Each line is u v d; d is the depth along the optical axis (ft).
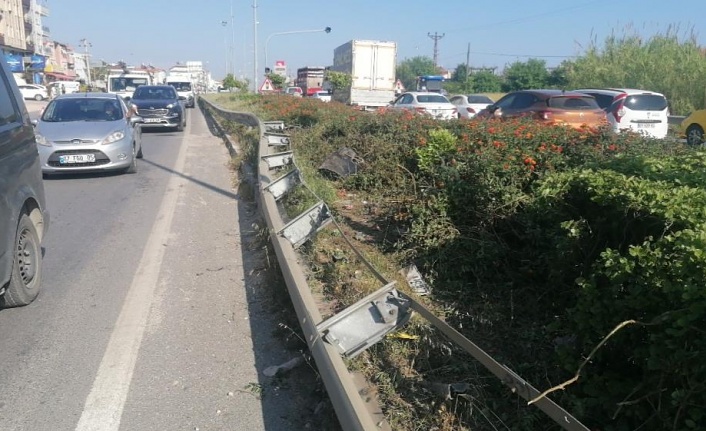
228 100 114.93
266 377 13.03
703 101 90.12
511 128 25.00
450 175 19.12
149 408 11.89
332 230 20.94
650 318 9.65
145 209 28.99
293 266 15.20
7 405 11.93
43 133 37.22
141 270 19.90
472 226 18.29
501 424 10.45
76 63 366.63
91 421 11.43
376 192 25.62
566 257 13.70
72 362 13.65
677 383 8.77
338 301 14.99
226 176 38.70
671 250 9.84
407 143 27.30
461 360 12.53
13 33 217.77
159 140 62.59
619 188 12.21
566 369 11.12
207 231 24.81
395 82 108.47
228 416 11.66
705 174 13.01
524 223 16.70
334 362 10.30
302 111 49.70
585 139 22.09
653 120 54.44
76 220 26.76
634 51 101.65
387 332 11.34
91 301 17.22
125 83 106.11
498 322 14.60
